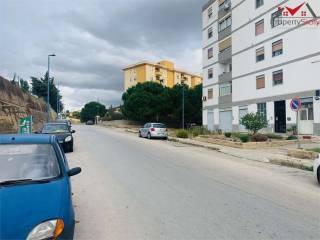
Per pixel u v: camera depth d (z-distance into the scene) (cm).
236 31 3756
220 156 1638
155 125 3020
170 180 942
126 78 9694
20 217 358
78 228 527
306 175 1076
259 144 2009
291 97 2811
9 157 479
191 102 5584
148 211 623
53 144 521
